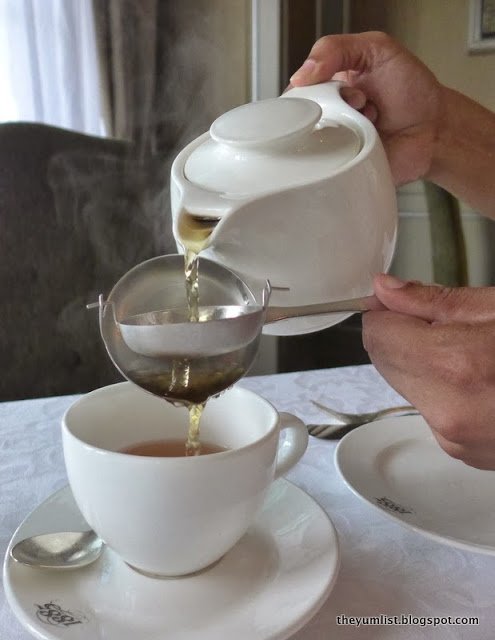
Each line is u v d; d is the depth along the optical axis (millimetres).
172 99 1996
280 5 1724
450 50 1642
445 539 373
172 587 330
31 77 1867
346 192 385
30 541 353
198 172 418
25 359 1208
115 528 323
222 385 395
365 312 446
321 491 472
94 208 1306
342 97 510
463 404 408
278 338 1780
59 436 557
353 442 519
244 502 330
